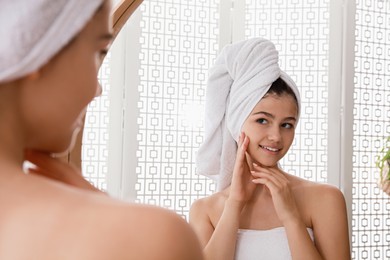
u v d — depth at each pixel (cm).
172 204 209
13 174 39
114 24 131
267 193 152
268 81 143
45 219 36
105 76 203
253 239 147
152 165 207
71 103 40
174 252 35
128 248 35
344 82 221
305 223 149
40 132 40
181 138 212
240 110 146
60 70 39
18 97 39
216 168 161
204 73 218
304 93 224
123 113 204
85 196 38
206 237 155
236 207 146
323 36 223
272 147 144
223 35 220
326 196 149
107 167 202
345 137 220
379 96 233
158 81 210
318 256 138
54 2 38
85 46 40
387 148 232
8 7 37
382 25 233
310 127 223
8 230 37
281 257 143
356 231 224
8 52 37
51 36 37
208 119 157
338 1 221
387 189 207
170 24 212
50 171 49
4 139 39
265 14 223
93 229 35
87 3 39
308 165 222
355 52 226
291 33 224
